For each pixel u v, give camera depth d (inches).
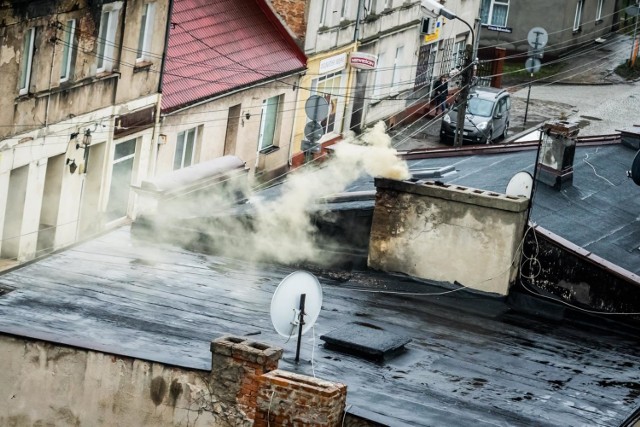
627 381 893.8
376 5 2564.0
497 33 3289.9
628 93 3120.1
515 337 958.4
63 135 1683.1
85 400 784.3
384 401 765.9
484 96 2608.3
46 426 794.2
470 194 1027.9
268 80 2161.7
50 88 1631.4
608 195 1311.5
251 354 728.3
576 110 2957.7
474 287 1035.3
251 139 2166.6
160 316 898.1
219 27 2144.4
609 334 997.2
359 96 2571.4
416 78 2847.0
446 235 1041.5
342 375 808.3
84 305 898.1
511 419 780.0
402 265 1057.5
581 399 839.7
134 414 772.6
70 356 786.8
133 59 1804.9
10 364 798.5
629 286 1010.7
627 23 3619.6
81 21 1667.1
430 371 849.5
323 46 2353.6
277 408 690.8
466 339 938.1
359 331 884.0
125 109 1811.0
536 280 1033.5
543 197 1243.8
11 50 1537.9
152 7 1829.5
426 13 2810.0
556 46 3289.9
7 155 1571.1
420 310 997.2
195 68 2021.4
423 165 1381.6
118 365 776.3
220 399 742.5
